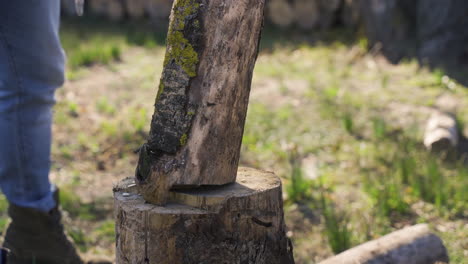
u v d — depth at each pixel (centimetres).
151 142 176
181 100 171
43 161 262
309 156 460
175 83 172
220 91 171
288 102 605
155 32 1009
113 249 315
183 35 171
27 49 240
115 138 511
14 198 261
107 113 586
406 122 534
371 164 435
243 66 174
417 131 504
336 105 586
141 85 688
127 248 180
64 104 609
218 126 174
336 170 428
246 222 179
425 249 265
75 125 546
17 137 252
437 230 327
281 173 427
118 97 641
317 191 389
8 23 234
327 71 733
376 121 516
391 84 668
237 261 179
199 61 170
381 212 345
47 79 250
